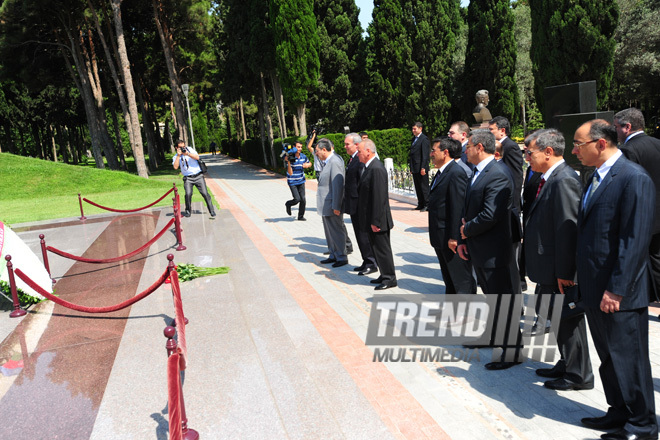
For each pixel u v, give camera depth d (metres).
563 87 8.05
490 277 4.43
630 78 24.58
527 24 31.48
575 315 3.59
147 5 32.47
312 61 25.61
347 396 3.86
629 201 2.90
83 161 67.25
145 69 38.97
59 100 43.69
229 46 33.44
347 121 29.19
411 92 27.50
